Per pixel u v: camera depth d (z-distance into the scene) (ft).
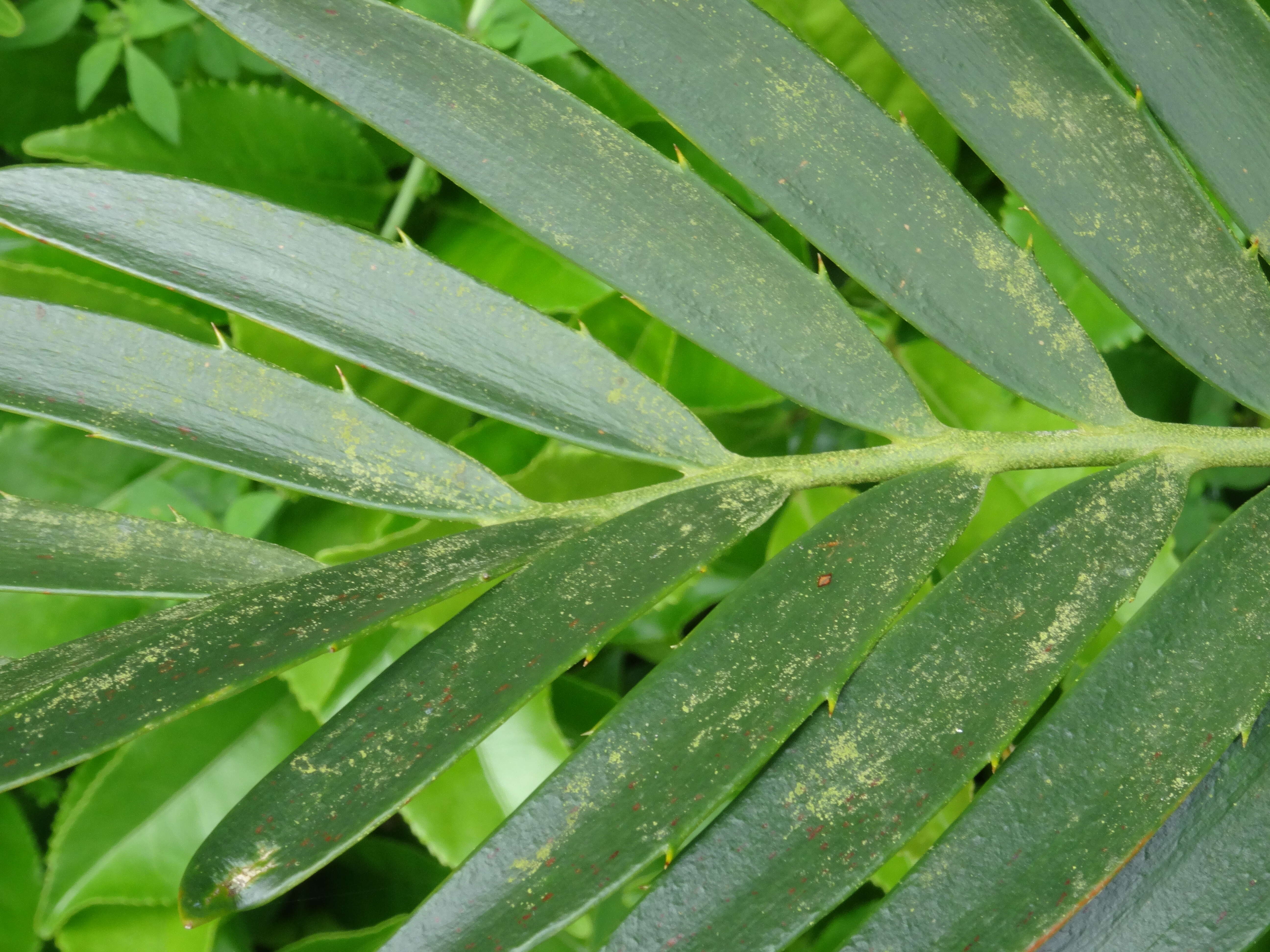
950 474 1.34
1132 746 1.23
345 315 1.32
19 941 2.01
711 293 1.35
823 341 1.35
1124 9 1.36
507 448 2.01
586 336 1.34
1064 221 1.35
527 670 1.20
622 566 1.27
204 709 2.03
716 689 1.23
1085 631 1.26
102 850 1.97
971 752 1.22
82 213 1.30
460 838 1.90
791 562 1.28
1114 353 1.94
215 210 1.32
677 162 1.35
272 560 1.29
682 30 1.35
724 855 1.19
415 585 1.21
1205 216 1.36
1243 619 1.26
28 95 2.06
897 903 1.19
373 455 1.31
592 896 1.16
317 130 2.03
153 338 1.31
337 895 2.23
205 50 1.93
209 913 1.12
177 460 2.02
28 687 1.15
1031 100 1.36
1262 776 1.25
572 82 1.95
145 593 1.26
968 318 1.35
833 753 1.22
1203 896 1.22
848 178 1.35
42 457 2.01
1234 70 1.36
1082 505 1.31
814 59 1.36
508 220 1.33
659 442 1.34
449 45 1.34
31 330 1.30
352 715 1.19
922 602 1.27
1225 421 1.90
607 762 1.20
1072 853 1.20
